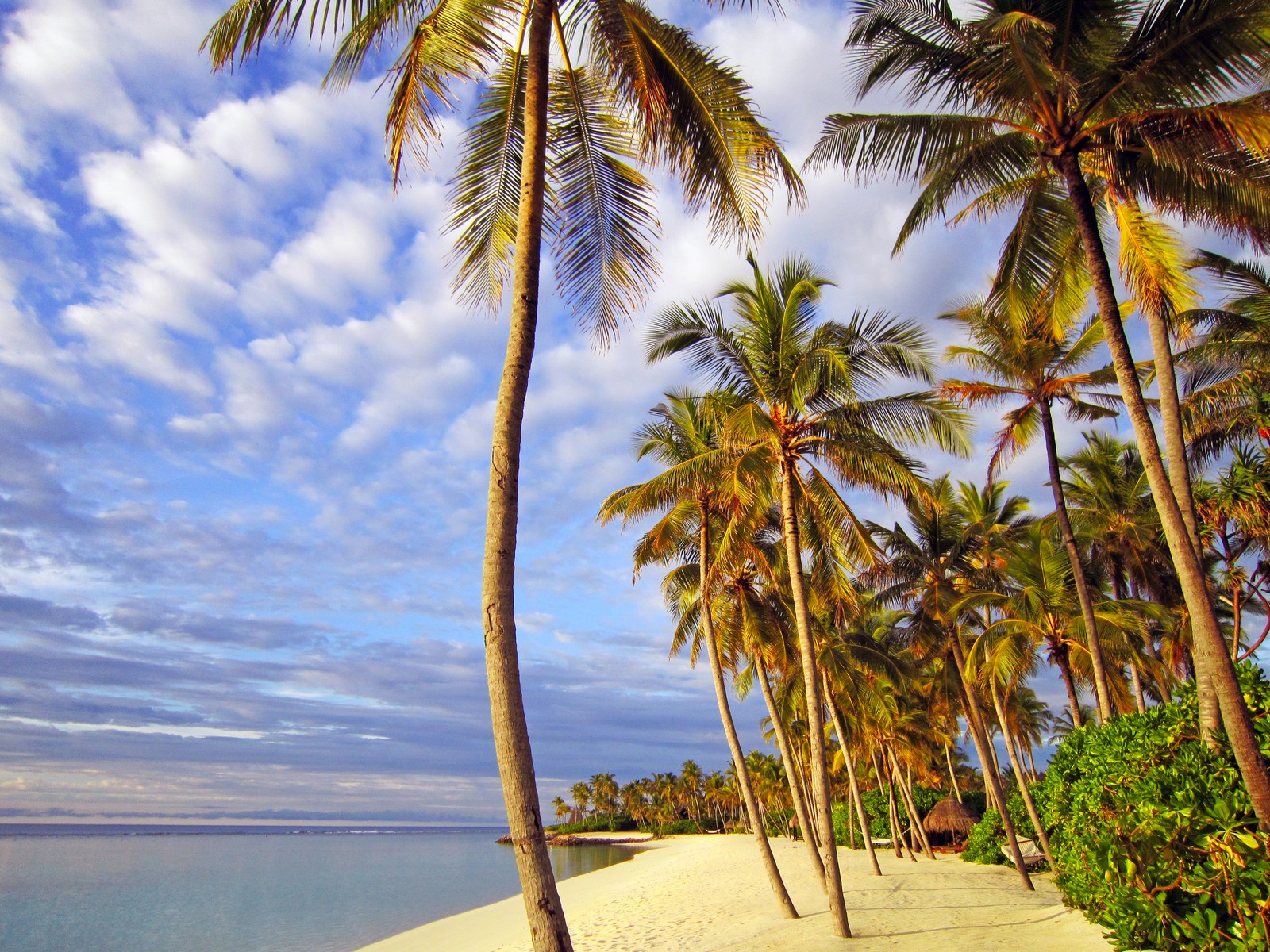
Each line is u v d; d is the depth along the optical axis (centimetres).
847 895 1962
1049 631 2042
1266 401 1417
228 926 3045
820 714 1334
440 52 605
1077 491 2619
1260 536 1579
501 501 490
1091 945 998
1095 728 1223
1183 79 876
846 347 1416
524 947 1783
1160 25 887
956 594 2308
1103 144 961
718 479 1519
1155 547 2491
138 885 4928
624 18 661
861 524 1535
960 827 3731
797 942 1321
